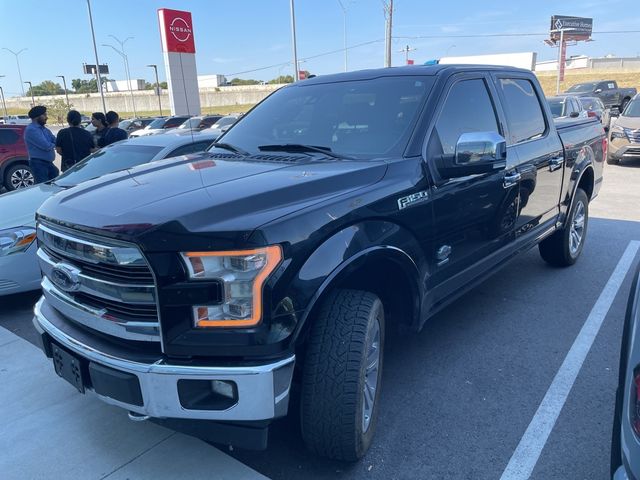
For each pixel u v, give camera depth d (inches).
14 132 507.2
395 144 124.2
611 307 183.6
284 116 149.5
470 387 135.7
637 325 76.0
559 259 219.1
